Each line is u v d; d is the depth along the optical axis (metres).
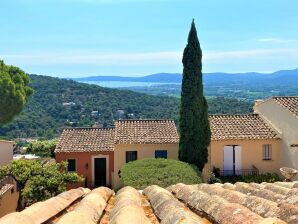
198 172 27.52
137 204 7.10
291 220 5.27
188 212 6.13
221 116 34.56
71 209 7.26
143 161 27.81
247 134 31.66
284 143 30.61
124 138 33.69
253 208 6.42
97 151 34.62
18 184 26.52
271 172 31.39
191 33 32.38
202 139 31.67
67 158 34.66
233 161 31.62
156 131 34.94
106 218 6.64
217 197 6.95
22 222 5.25
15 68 48.19
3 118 44.31
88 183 34.56
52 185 24.20
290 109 29.94
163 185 23.52
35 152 40.41
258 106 34.62
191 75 31.89
